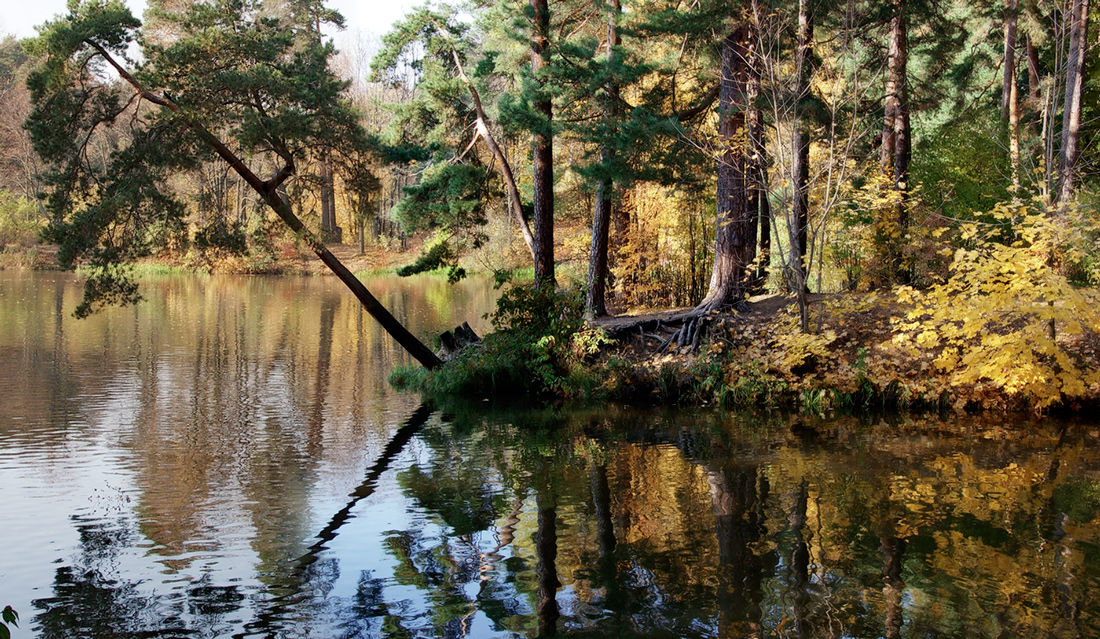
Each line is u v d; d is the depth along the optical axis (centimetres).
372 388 1739
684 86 2242
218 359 2048
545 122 1688
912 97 2202
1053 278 1253
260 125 1576
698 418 1445
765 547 798
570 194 2823
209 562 766
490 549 805
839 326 1628
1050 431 1275
